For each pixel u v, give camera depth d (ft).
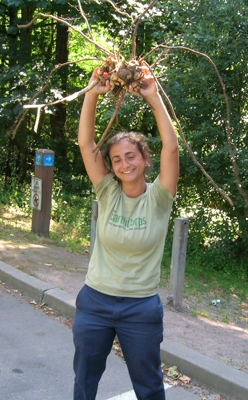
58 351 12.05
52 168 25.40
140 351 7.07
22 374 10.76
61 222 32.17
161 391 7.39
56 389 10.25
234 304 20.18
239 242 29.68
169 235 30.68
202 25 26.07
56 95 35.42
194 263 27.99
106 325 7.22
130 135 7.39
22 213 31.35
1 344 12.19
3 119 37.45
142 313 7.06
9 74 35.83
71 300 14.61
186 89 26.53
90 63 51.88
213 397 10.10
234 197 26.76
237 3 25.52
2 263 18.20
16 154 43.52
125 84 6.69
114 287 7.16
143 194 7.36
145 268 7.23
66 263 20.21
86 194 42.88
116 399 9.87
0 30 42.14
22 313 14.42
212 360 10.98
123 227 7.17
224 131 27.25
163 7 28.19
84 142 7.63
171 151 7.06
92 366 7.33
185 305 16.89
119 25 34.53
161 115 6.91
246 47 25.35
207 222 28.66
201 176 28.50
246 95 27.25
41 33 45.73
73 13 32.91
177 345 11.71
